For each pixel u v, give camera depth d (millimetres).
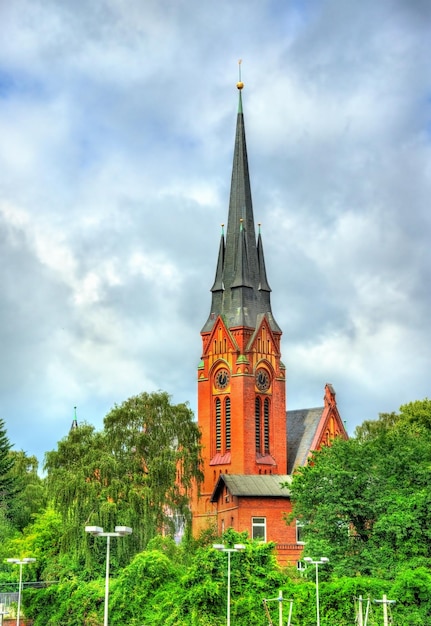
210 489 132625
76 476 97875
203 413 136250
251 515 109188
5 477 135375
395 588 72312
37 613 88250
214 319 138750
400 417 136250
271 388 136625
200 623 70875
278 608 72688
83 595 83938
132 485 102000
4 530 123562
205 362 137375
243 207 141125
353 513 87375
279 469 134500
